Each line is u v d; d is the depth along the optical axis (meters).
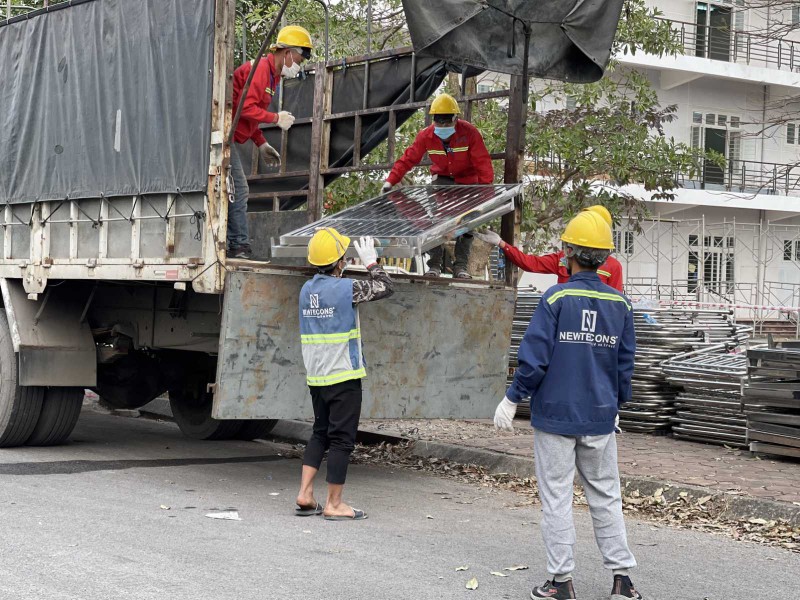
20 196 8.82
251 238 10.29
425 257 9.52
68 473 8.01
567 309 4.85
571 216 14.20
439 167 8.61
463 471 8.88
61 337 8.81
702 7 29.02
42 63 8.63
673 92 28.70
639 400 10.33
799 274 31.33
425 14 7.25
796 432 8.46
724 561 5.93
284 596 4.75
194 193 7.07
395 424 10.83
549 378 4.86
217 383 6.94
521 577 5.30
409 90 9.41
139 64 7.60
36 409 8.92
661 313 11.54
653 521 7.09
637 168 14.68
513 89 8.24
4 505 6.56
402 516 6.84
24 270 8.72
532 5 7.48
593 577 5.42
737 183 29.91
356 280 6.58
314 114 10.05
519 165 8.22
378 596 4.82
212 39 6.97
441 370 8.16
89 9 8.12
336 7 14.09
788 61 30.39
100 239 7.97
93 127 8.02
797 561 5.98
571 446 4.88
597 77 8.21
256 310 7.04
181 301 8.27
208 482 7.90
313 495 7.45
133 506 6.74
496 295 8.41
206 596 4.69
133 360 9.66
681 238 29.56
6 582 4.77
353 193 12.45
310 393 6.86
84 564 5.16
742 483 7.58
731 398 9.49
